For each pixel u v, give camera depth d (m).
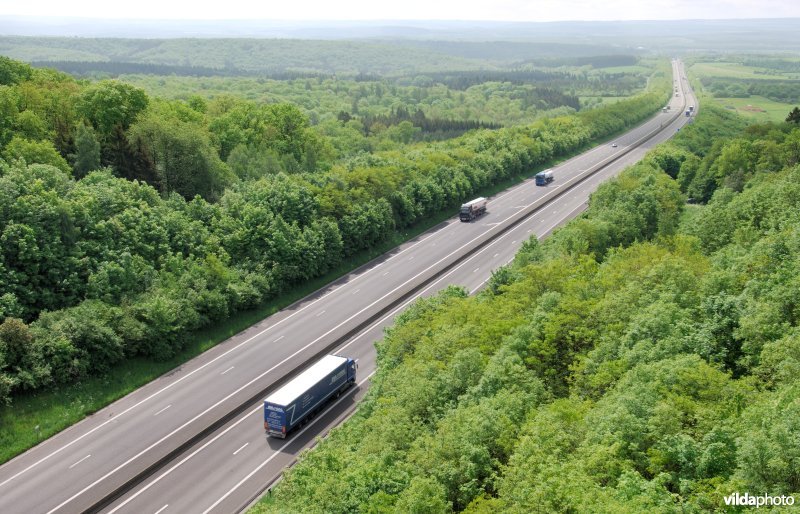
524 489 38.22
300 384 80.12
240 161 152.00
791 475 35.25
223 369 91.75
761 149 162.25
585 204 175.88
